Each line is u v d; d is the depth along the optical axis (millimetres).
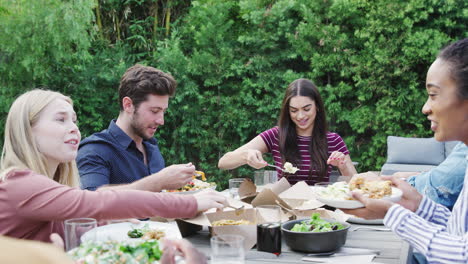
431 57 5754
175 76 6367
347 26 6277
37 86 6387
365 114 6090
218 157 6715
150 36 7227
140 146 2277
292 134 2729
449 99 1183
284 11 6297
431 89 1222
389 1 5801
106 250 952
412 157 5508
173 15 7270
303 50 6219
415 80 5879
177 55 6328
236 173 6543
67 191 1229
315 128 2738
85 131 6562
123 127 2186
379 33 5996
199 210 1437
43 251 365
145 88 2092
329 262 1284
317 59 6098
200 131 6508
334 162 2586
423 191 2020
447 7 5684
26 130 1276
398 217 1247
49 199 1195
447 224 1384
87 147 2051
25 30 5934
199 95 6371
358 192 1360
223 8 6480
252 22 6352
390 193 1433
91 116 6648
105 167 2045
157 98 2123
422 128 5957
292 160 2688
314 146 2697
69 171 1453
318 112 2727
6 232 1186
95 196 1254
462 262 1128
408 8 5668
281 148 2734
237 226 1444
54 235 1106
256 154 2422
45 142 1307
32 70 6211
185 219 1483
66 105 1361
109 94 6676
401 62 5848
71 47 6578
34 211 1189
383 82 5988
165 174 1776
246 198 1898
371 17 5891
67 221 1121
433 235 1187
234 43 6629
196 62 6336
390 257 1351
